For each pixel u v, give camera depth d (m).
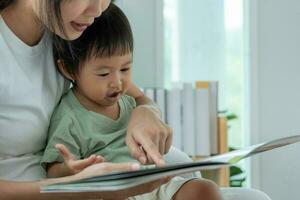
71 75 1.05
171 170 0.69
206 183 0.97
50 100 1.01
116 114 1.08
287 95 2.02
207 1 2.08
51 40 1.02
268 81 2.02
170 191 0.98
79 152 1.01
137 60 2.07
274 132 2.04
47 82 1.01
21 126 0.95
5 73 0.93
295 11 1.99
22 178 0.97
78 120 1.02
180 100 1.82
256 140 2.04
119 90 1.04
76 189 0.71
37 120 0.98
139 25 2.06
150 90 1.83
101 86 1.02
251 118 2.03
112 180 0.69
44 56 1.01
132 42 1.05
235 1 2.06
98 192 0.78
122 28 1.03
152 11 2.06
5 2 0.93
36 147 1.00
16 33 0.95
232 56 2.09
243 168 2.06
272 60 2.02
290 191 2.05
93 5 0.84
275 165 2.04
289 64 2.01
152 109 1.07
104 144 1.03
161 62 2.07
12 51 0.94
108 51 1.00
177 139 1.82
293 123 2.03
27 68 0.96
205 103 1.80
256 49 2.01
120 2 2.05
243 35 2.04
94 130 1.03
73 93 1.07
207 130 1.81
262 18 2.01
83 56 1.01
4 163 0.96
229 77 2.09
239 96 2.09
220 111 2.05
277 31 2.01
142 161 0.91
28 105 0.96
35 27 0.95
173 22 2.10
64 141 0.99
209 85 1.83
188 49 2.10
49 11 0.83
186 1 2.09
